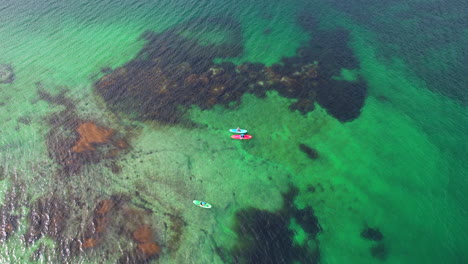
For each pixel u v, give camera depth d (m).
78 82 46.25
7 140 38.09
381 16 56.59
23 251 27.98
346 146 36.06
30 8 63.28
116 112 41.25
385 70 45.72
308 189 32.03
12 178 33.97
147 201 31.34
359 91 42.69
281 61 48.47
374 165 33.91
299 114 40.06
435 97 41.06
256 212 30.20
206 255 27.11
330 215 29.77
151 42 53.34
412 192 31.23
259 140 37.31
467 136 36.22
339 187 32.06
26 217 30.42
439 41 49.56
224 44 52.53
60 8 63.06
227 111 40.94
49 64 49.78
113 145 37.12
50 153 36.38
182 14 60.16
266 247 27.52
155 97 43.00
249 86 44.25
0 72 48.50
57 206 31.22
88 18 60.00
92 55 51.19
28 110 42.16
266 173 33.66
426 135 36.62
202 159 35.34
